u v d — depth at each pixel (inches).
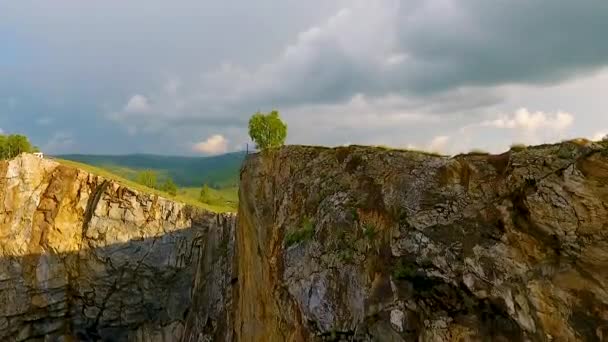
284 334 994.7
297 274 968.3
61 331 2345.0
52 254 2294.5
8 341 2212.1
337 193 980.6
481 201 736.3
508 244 679.7
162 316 2429.9
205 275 2336.4
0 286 2187.5
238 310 1534.2
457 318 697.6
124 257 2380.7
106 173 2893.7
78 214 2383.1
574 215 622.2
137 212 2431.1
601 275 588.7
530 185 674.8
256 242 1322.6
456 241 734.5
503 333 657.0
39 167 2368.4
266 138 2139.5
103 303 2389.3
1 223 2231.8
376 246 837.2
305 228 1002.1
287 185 1189.1
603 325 570.3
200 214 2495.1
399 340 738.8
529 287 635.5
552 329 604.4
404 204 823.1
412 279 764.6
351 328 817.5
